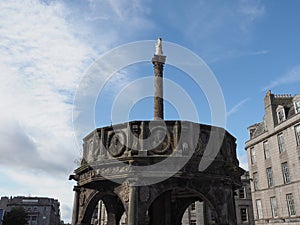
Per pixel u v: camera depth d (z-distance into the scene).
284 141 49.78
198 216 61.72
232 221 19.95
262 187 54.22
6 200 120.44
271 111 53.59
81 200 22.92
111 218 26.73
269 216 51.38
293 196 46.44
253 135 60.81
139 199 18.31
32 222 115.50
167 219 23.27
